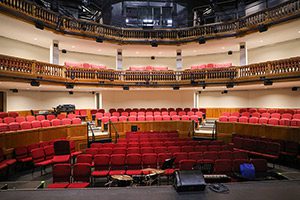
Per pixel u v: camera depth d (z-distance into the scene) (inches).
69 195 119.2
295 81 451.8
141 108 736.3
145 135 487.8
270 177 281.9
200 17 804.6
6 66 404.2
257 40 611.8
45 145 391.5
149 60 813.9
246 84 539.8
